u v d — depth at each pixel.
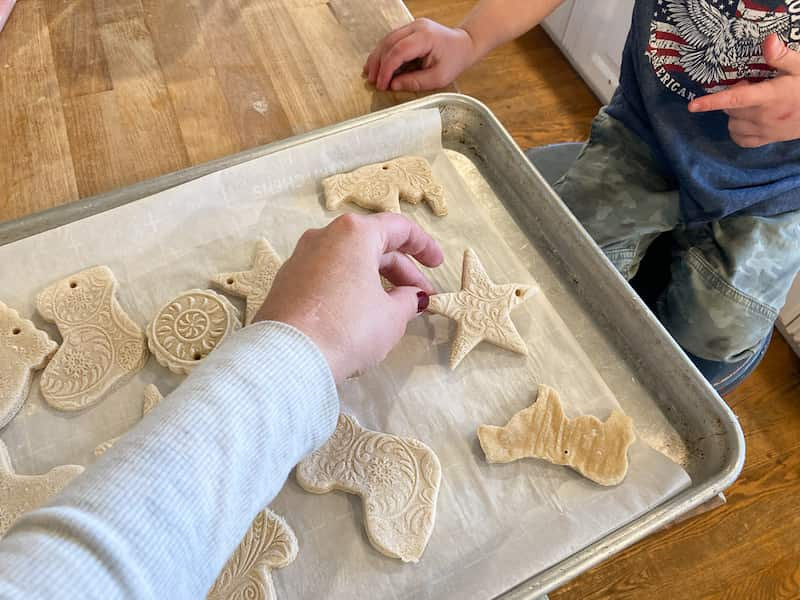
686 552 1.15
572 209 0.94
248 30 0.87
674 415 0.59
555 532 0.52
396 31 0.84
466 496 0.54
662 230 0.93
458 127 0.79
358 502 0.54
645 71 0.87
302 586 0.50
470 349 0.61
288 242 0.68
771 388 1.33
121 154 0.74
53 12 0.87
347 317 0.44
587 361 0.61
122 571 0.30
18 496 0.52
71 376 0.59
